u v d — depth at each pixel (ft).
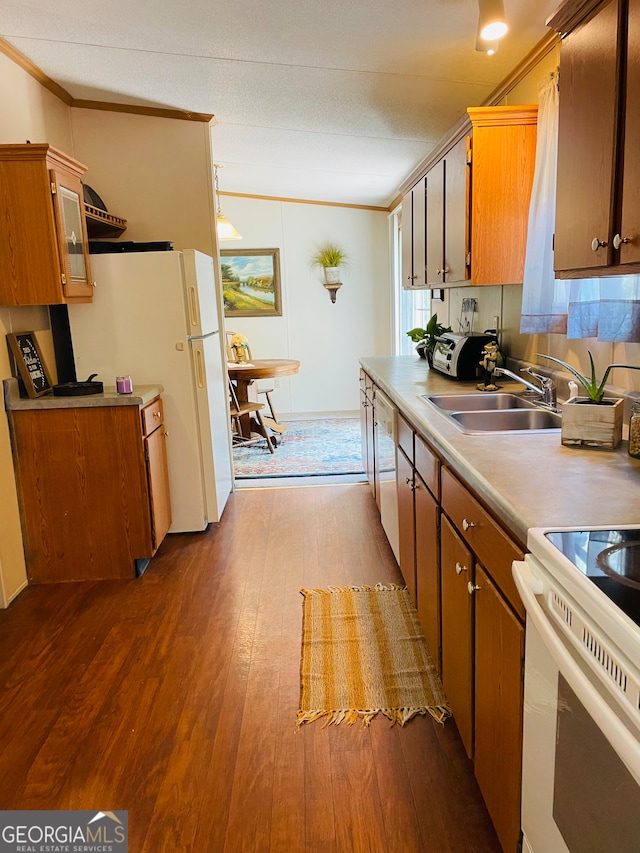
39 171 8.44
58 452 9.38
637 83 4.19
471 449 5.54
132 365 10.77
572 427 5.55
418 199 12.18
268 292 21.56
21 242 8.63
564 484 4.47
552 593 3.18
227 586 9.36
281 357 22.03
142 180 12.51
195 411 11.05
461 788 5.39
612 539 3.41
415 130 12.48
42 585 9.63
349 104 11.09
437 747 5.89
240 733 6.13
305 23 7.98
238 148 14.42
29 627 8.30
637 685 2.31
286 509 12.71
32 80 10.35
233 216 20.94
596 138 4.80
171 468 11.20
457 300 13.48
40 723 6.34
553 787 3.32
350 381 22.41
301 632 7.95
